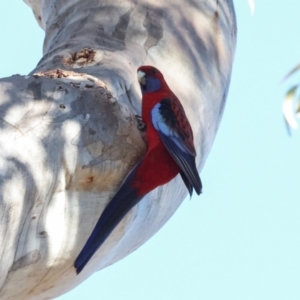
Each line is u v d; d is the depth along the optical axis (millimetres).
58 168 8336
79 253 8539
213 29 11453
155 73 10180
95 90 9000
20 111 8367
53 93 8641
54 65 10141
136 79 10211
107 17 10977
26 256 8289
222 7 11750
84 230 8695
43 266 8508
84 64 10133
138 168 9062
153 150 9328
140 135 9398
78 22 11172
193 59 10961
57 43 11086
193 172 9508
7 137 8102
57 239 8469
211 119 11117
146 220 9938
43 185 8172
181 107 10055
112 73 9867
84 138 8594
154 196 9836
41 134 8312
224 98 11523
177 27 11047
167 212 10562
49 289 8969
